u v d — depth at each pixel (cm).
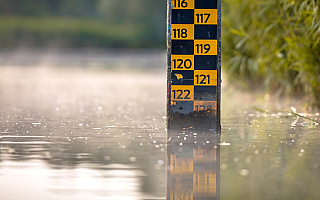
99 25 13362
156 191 1046
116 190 1054
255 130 1912
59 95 3581
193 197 1010
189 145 1580
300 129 1938
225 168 1250
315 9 2333
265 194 1021
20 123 2123
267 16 2969
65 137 1738
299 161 1330
